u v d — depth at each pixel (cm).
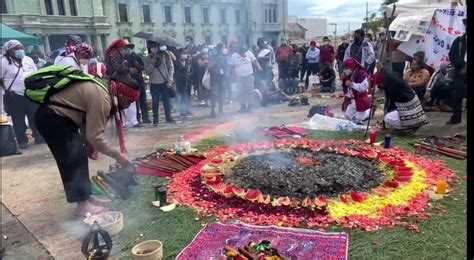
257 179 401
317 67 1238
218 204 356
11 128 604
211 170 441
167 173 455
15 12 2864
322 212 327
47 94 310
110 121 356
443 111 757
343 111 785
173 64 870
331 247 269
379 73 627
